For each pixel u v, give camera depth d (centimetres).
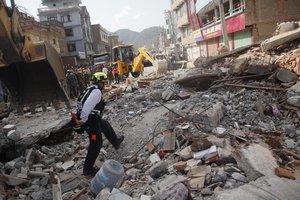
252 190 350
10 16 548
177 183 380
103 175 440
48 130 753
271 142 508
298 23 1239
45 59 604
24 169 548
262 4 1953
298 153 499
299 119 657
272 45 1103
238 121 645
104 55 3284
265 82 904
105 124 607
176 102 934
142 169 521
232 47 2422
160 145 585
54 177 504
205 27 2973
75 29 5075
